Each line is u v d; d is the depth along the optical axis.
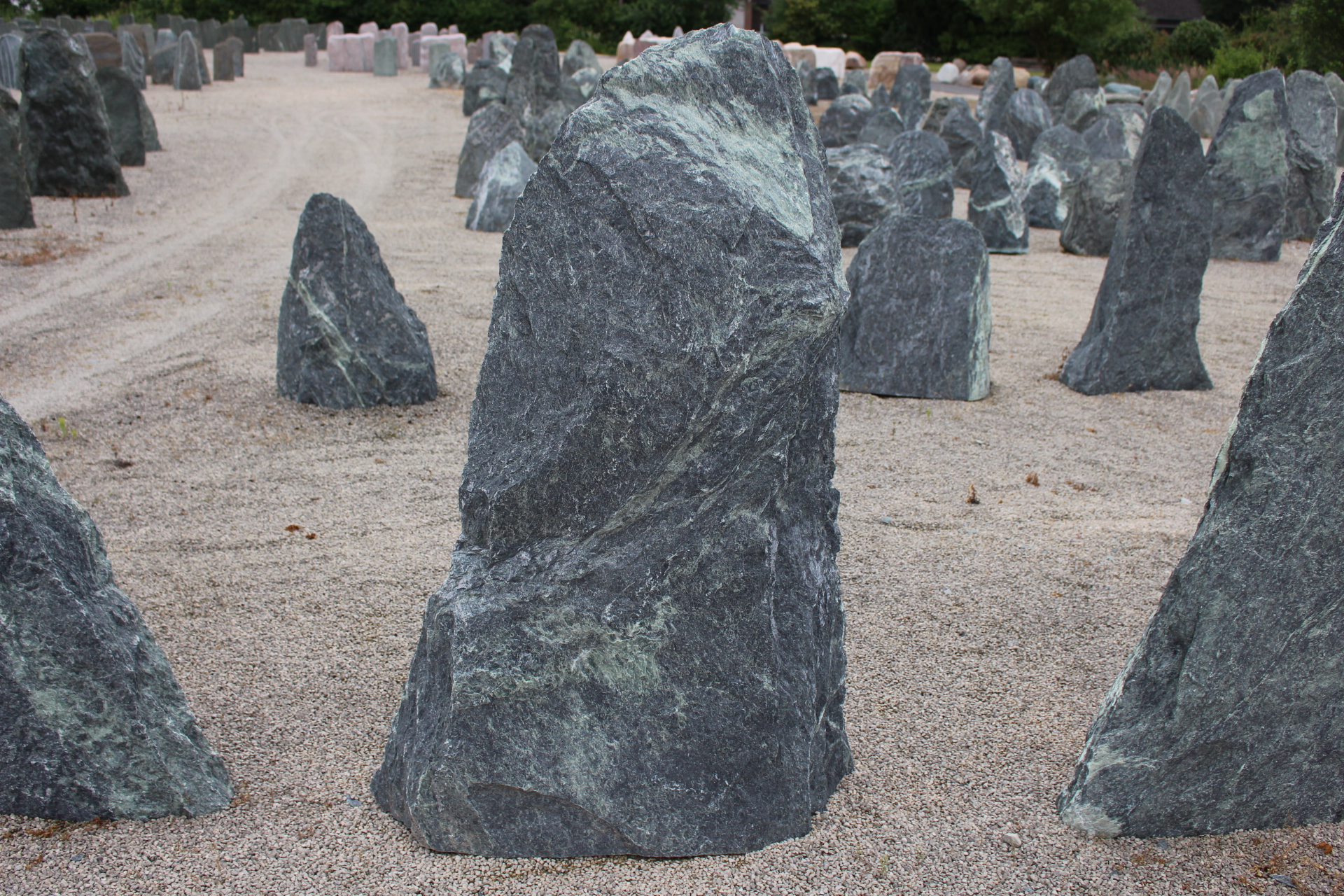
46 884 2.42
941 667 3.61
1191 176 6.56
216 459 5.41
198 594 4.01
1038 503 5.16
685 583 2.47
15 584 2.47
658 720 2.52
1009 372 7.38
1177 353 6.95
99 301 8.40
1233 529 2.49
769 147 2.51
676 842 2.54
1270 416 2.43
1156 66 32.47
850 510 5.01
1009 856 2.63
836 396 2.60
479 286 9.31
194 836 2.61
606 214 2.38
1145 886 2.54
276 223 11.65
